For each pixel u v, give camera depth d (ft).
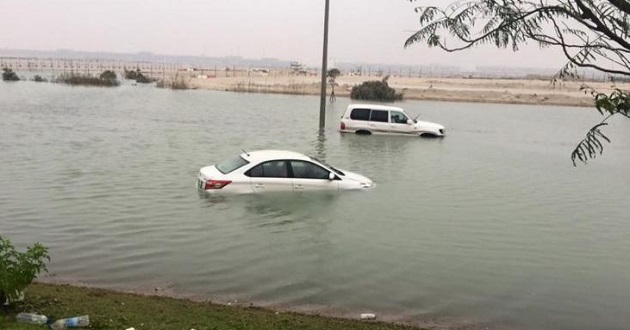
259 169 51.29
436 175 69.56
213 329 24.04
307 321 26.16
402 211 49.24
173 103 173.88
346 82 344.28
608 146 113.91
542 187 64.75
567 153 96.78
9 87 227.81
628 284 33.78
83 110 141.08
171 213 45.44
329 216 46.01
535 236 43.39
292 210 47.26
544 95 282.97
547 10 14.08
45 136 93.35
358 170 71.10
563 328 27.68
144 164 69.10
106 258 35.09
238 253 36.60
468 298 30.89
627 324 28.30
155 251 36.52
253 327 24.67
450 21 15.25
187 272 33.22
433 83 379.96
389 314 28.60
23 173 61.72
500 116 175.73
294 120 131.85
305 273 33.58
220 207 47.57
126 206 47.44
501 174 72.59
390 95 223.92
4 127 103.76
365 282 32.58
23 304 25.50
